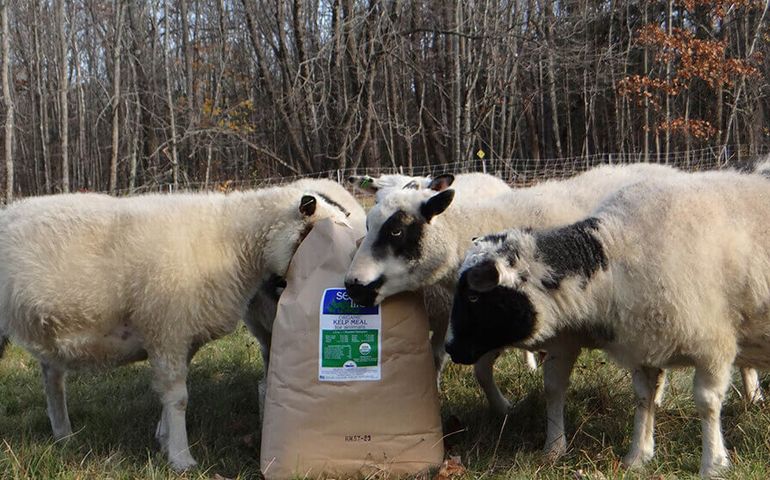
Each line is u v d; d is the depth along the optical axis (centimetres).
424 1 2692
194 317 430
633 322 391
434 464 395
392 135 3222
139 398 555
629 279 389
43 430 489
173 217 438
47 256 408
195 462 423
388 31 2227
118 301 418
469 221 455
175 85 3384
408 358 402
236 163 2977
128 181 2878
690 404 484
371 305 406
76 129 3891
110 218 425
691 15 3111
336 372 394
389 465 387
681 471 398
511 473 395
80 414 518
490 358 493
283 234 447
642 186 415
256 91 3366
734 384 530
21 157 3962
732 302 384
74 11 3319
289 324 402
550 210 467
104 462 408
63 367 441
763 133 3247
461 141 2698
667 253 380
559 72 3153
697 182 404
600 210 421
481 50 2628
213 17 3547
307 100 2242
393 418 392
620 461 419
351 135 2372
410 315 410
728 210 389
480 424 473
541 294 397
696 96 3369
